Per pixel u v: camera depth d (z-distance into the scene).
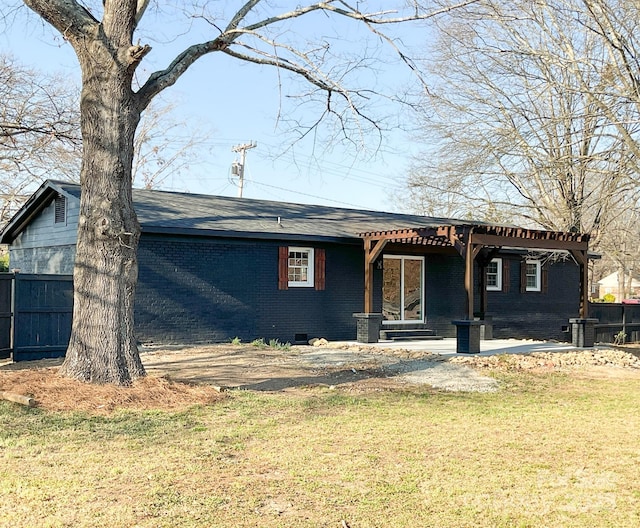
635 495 5.36
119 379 8.86
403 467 6.04
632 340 24.12
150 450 6.39
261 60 10.34
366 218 20.88
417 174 23.75
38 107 20.05
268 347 15.14
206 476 5.61
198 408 8.29
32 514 4.63
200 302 15.46
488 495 5.32
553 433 7.57
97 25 8.84
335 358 13.41
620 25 13.40
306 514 4.80
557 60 14.08
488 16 13.50
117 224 8.91
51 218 17.31
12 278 12.47
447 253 19.73
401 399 9.48
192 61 9.62
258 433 7.18
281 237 16.17
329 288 17.59
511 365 13.24
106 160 8.87
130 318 9.16
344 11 10.05
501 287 21.03
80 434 6.89
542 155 14.78
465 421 8.13
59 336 13.01
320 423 7.76
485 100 18.48
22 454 6.12
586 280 16.84
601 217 21.39
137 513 4.70
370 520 4.72
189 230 14.79
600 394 10.61
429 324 19.42
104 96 8.87
